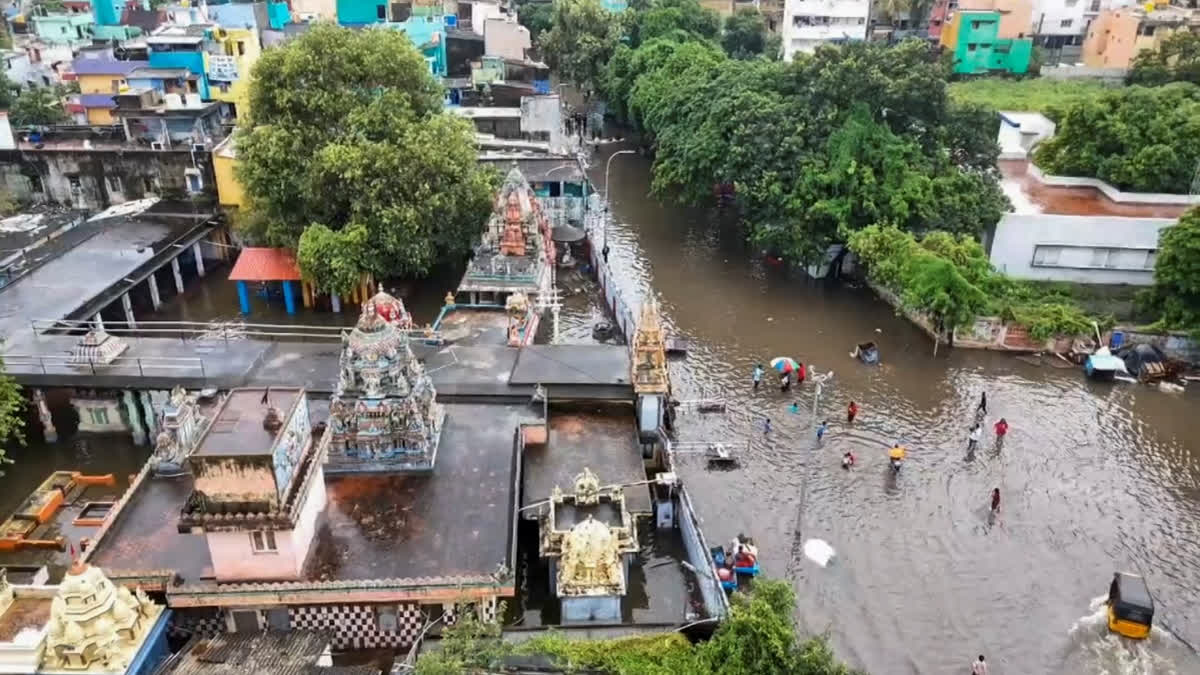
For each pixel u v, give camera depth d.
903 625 30.61
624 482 32.19
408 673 22.80
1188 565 33.59
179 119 69.00
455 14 119.25
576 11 106.56
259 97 53.66
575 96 115.31
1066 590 32.31
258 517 24.66
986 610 31.33
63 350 40.50
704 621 25.69
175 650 25.66
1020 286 53.38
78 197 63.69
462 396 36.53
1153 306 50.88
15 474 37.56
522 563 30.77
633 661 22.95
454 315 47.53
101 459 38.56
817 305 56.53
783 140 59.84
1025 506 36.88
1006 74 104.69
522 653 22.58
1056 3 113.88
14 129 70.00
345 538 27.72
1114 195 59.50
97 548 27.17
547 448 34.28
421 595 25.58
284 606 26.05
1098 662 29.20
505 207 50.56
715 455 39.72
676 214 74.25
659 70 84.19
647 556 32.22
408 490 30.31
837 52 60.31
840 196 57.31
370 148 50.44
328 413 34.75
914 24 117.94
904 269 50.91
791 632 22.39
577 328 52.19
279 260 53.06
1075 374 47.78
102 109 77.38
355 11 107.25
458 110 78.81
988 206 55.62
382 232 50.34
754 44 108.25
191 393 37.38
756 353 49.91
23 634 22.36
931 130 59.09
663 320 53.97
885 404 44.53
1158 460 40.12
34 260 52.34
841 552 34.09
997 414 43.72
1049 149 65.69
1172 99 61.19
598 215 68.62
